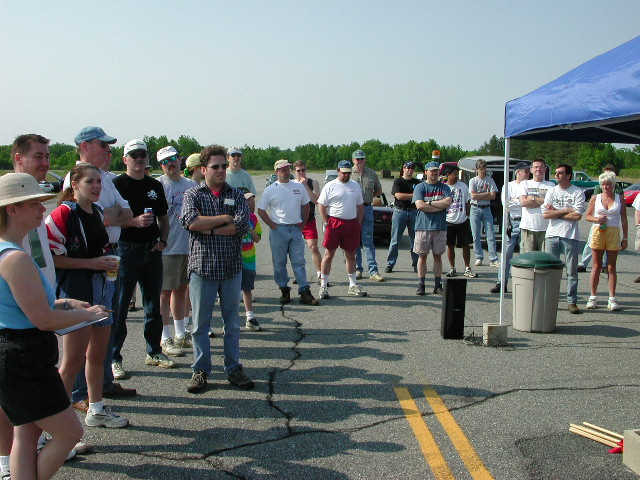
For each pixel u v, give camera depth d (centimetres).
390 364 563
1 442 317
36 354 278
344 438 403
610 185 758
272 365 563
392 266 1098
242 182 781
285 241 816
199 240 488
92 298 408
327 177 1634
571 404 462
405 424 425
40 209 291
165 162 604
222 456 376
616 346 620
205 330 497
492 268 1141
